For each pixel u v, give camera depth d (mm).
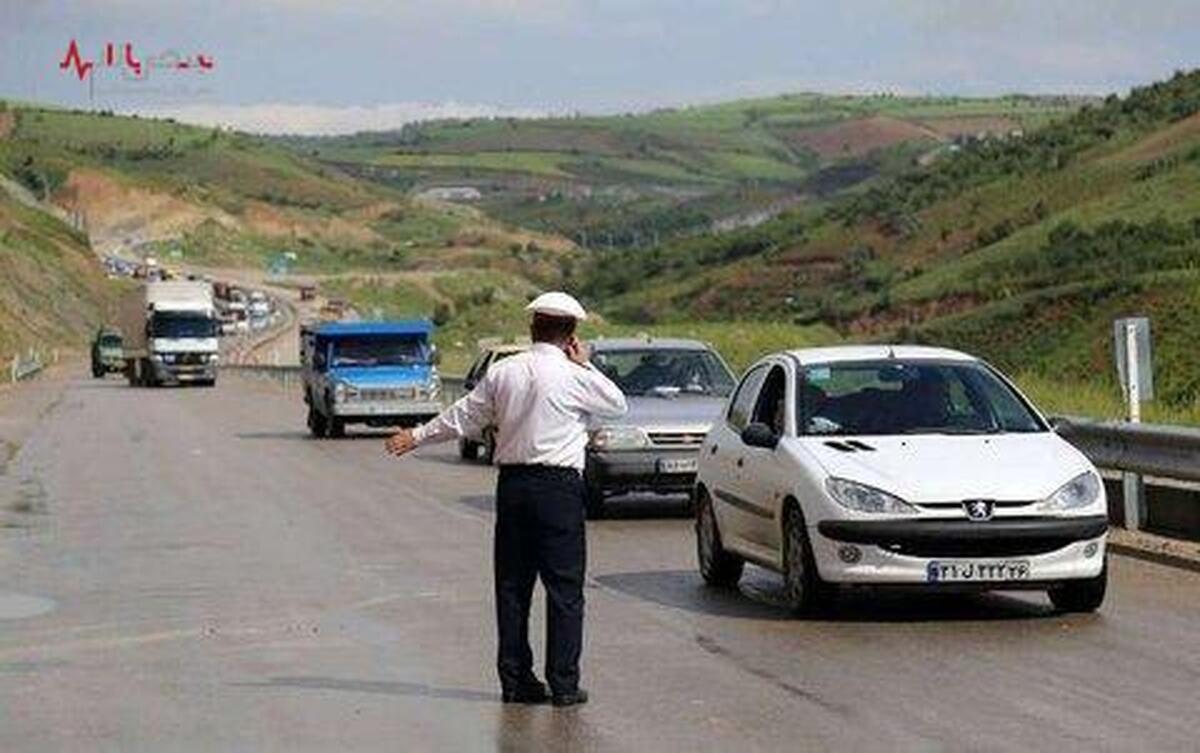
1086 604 17953
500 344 46062
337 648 16922
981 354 131125
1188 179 190000
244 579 21859
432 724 13477
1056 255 180125
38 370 129750
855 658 15852
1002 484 17484
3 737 13211
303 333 56812
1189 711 13328
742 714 13578
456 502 32125
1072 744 12312
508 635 14227
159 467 41344
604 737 12914
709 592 20375
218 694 14758
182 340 101188
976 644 16438
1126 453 23922
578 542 14023
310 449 47969
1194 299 111688
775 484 18672
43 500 33219
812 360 19984
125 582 21766
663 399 30078
